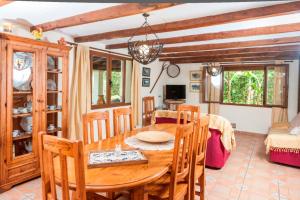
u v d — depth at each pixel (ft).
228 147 11.62
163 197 5.93
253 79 21.15
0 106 8.50
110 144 7.33
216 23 9.05
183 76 24.03
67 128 11.02
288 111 19.44
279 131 14.11
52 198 4.34
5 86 8.60
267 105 20.17
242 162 13.03
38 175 10.05
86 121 7.96
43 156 4.50
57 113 11.32
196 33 12.13
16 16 9.46
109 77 16.55
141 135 8.16
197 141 6.72
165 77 24.47
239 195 9.12
